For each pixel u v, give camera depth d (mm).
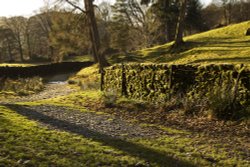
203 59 27172
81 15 35906
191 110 13773
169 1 53500
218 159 8688
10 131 9438
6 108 13297
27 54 102625
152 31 61156
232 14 83812
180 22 34938
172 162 8273
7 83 29016
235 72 13258
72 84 31922
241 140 10422
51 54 85438
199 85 14508
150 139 10281
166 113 14258
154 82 16578
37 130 9953
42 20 96875
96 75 31531
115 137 10266
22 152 8008
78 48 59469
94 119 12906
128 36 67312
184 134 11102
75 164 7641
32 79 35906
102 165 7770
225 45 31266
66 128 10789
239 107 12602
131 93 17938
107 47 68562
